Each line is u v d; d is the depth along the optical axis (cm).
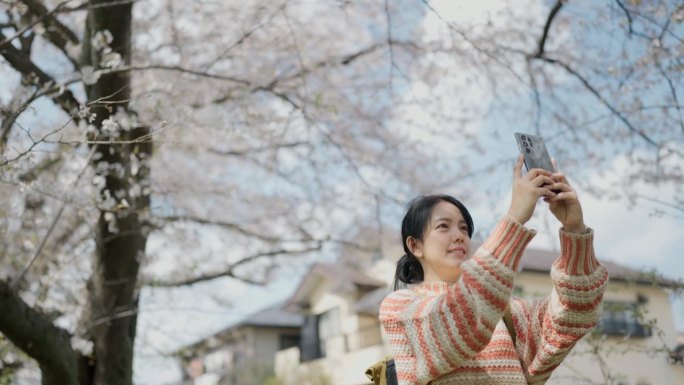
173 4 552
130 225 468
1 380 530
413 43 571
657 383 862
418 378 145
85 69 354
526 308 170
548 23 479
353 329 1656
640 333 855
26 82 367
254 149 667
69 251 525
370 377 172
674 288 439
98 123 404
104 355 475
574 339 154
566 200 151
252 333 1938
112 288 477
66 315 542
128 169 444
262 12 527
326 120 602
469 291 137
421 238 172
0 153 285
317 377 1639
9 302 372
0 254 472
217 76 435
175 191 577
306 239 705
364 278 1641
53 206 465
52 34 464
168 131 448
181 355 695
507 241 140
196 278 662
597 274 154
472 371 152
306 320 1838
